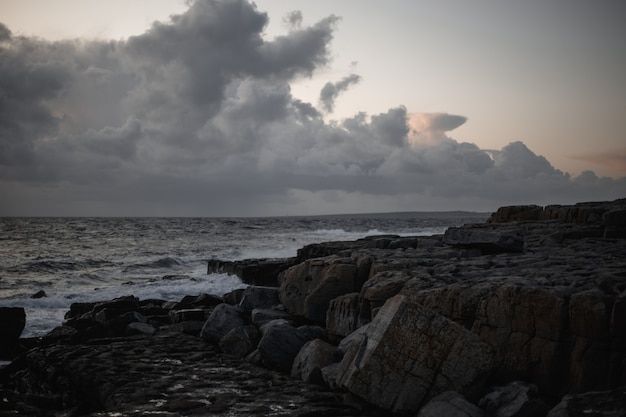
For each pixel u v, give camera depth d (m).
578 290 7.50
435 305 8.91
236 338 10.53
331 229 92.38
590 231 18.17
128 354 10.28
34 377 10.26
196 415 7.05
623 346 6.67
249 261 26.88
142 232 85.75
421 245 18.44
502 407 6.51
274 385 8.38
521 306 7.68
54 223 126.44
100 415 7.05
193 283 26.08
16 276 33.81
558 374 7.16
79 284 30.64
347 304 10.88
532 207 24.62
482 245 14.78
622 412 5.33
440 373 7.04
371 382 7.11
